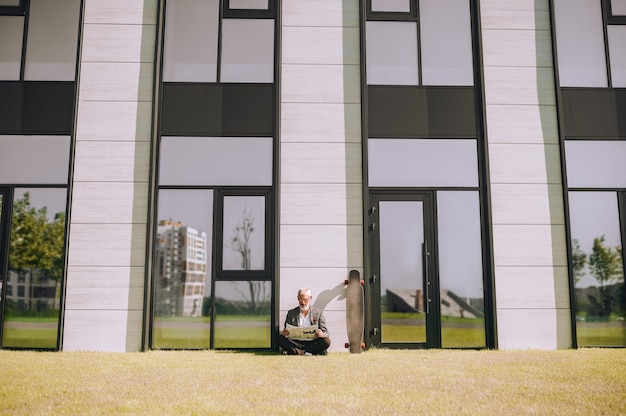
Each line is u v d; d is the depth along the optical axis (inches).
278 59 330.6
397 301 317.1
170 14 336.5
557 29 343.3
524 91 334.0
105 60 327.3
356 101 330.3
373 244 320.8
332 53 334.3
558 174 327.9
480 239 323.0
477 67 336.2
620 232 327.3
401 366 243.6
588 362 255.4
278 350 307.1
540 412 161.6
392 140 329.7
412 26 340.8
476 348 314.8
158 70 326.6
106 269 310.5
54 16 332.2
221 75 331.3
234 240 318.3
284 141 325.1
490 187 324.8
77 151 318.3
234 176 322.3
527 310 316.2
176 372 227.0
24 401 172.2
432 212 324.5
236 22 336.5
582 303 322.3
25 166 319.0
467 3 343.6
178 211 319.6
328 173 323.6
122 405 167.9
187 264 315.9
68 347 304.8
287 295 312.7
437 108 332.8
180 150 323.9
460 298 318.3
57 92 324.8
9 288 310.5
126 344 305.9
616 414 160.2
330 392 187.2
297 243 316.8
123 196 316.2
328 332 310.0
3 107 322.3
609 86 338.6
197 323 312.5
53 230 315.6
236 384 200.7
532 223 323.0
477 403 171.8
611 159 332.5
